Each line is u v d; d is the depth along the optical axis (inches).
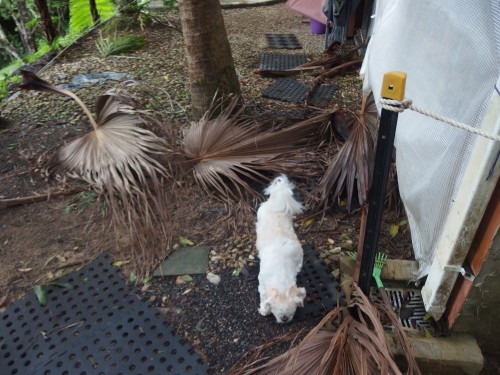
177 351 52.7
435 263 52.0
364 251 47.8
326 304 58.7
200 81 94.1
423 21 59.9
